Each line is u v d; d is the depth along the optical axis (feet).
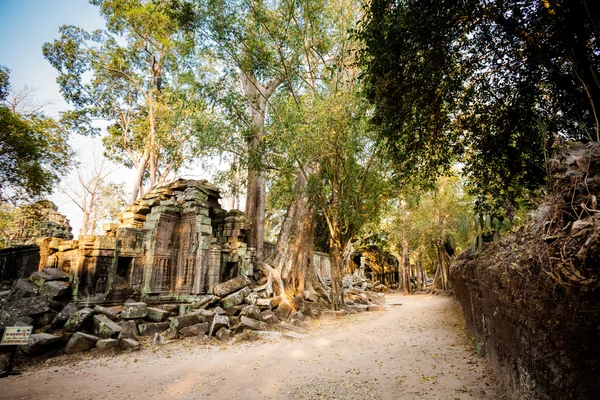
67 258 37.52
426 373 19.15
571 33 11.99
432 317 43.32
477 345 22.06
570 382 7.33
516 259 9.37
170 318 33.53
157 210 43.34
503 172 18.71
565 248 6.45
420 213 90.07
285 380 19.30
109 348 26.11
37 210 73.10
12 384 19.25
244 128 50.44
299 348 27.86
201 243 42.55
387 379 18.70
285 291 50.16
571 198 7.59
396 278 146.72
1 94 65.92
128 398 16.89
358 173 47.47
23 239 76.69
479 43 16.65
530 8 13.64
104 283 35.94
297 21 49.62
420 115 19.67
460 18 15.15
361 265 116.88
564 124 15.65
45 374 21.17
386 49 16.99
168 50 74.38
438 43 16.29
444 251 91.45
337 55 46.78
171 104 73.20
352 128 40.78
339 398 16.29
